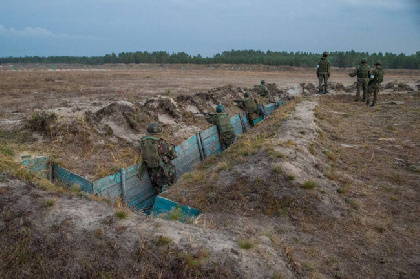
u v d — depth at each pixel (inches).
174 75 1630.2
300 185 229.8
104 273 137.5
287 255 158.2
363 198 236.8
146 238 152.1
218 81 1264.8
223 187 237.0
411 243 181.2
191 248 147.5
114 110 362.3
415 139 390.0
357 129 446.9
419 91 876.0
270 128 395.2
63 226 155.9
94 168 263.3
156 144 278.4
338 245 178.2
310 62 2699.3
